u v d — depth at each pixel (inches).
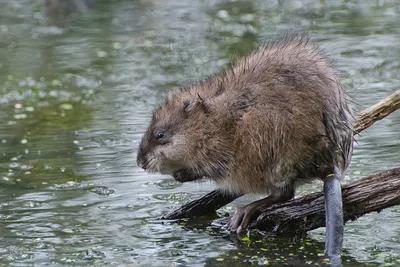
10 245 448.8
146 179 562.9
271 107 444.8
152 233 468.8
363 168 550.0
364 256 423.5
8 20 1171.9
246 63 479.2
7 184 553.6
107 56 968.9
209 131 461.4
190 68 896.3
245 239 456.4
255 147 448.5
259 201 467.8
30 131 689.0
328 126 444.1
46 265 420.8
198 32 1069.1
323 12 1146.0
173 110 477.7
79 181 557.3
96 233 467.8
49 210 505.0
